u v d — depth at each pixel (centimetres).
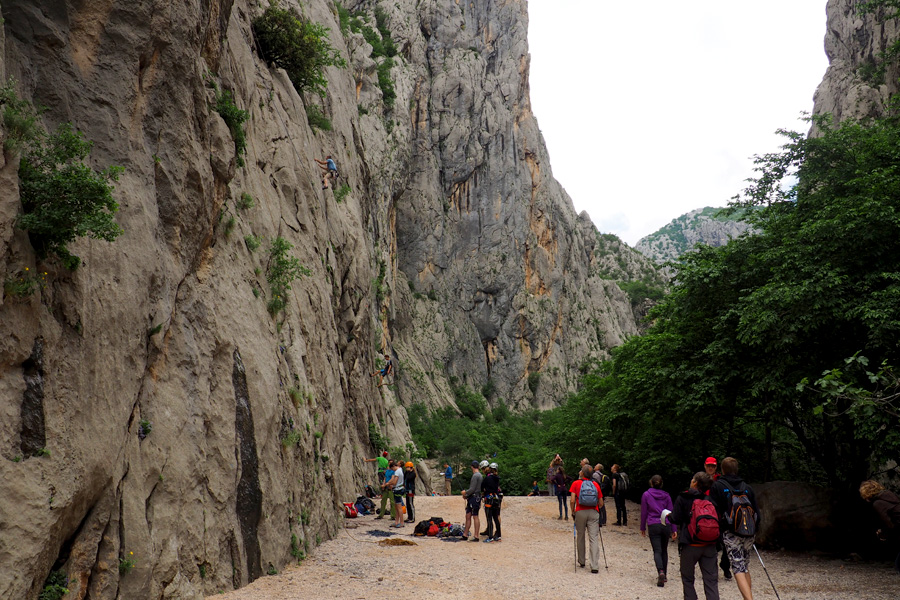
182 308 900
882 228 1205
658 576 984
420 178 9175
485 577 983
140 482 715
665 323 1909
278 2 2170
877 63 4834
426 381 7731
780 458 2081
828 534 1297
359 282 2700
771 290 1280
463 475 5838
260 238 1323
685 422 1820
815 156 1609
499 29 11162
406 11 9762
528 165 10975
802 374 1330
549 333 10350
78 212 602
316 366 1516
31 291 577
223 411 930
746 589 721
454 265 9488
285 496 1077
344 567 1030
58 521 566
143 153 825
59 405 598
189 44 916
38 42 705
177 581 734
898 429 1131
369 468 2578
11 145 565
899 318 1129
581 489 1119
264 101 1689
